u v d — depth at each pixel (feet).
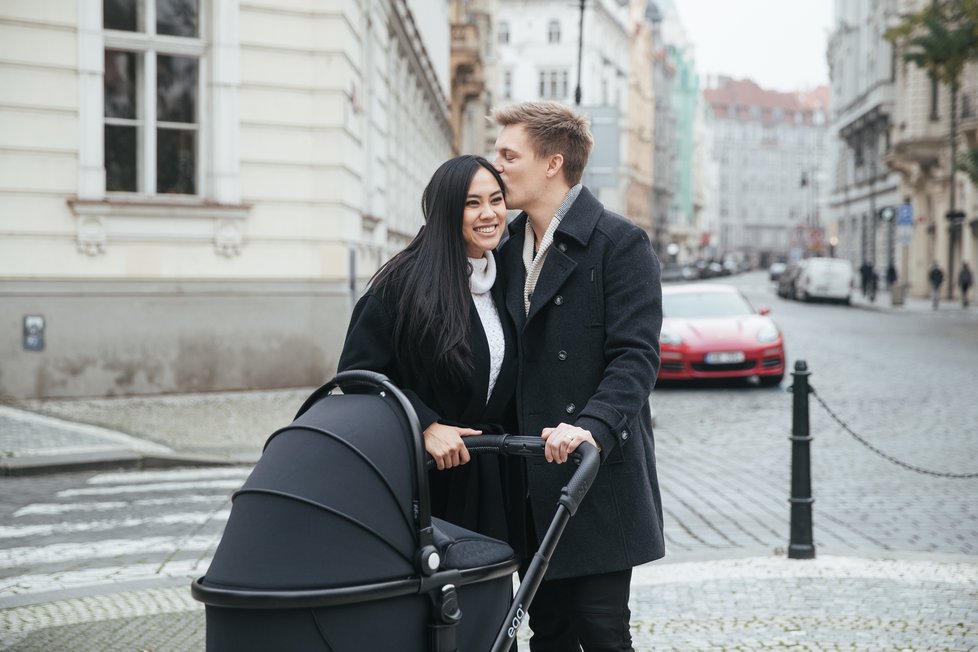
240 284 45.83
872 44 197.98
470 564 7.89
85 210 42.86
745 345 51.98
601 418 9.22
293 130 46.78
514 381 9.87
